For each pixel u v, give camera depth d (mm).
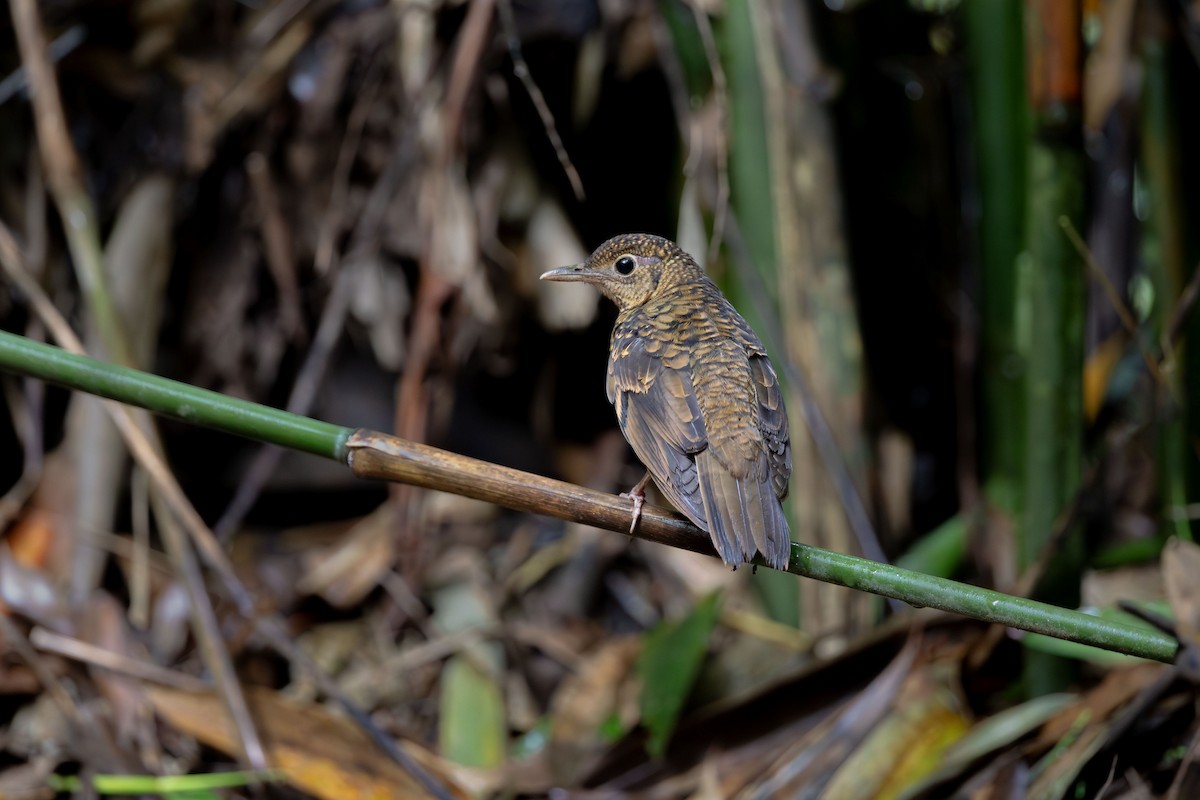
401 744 9734
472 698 10836
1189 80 10133
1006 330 10047
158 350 12734
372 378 13258
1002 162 9922
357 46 12281
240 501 11914
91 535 11102
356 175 12391
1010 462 10047
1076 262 8781
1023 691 9234
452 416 13070
